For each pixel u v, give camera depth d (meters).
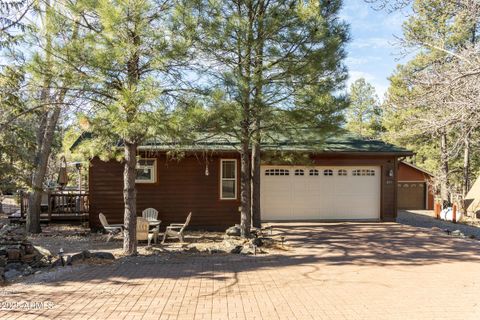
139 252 11.43
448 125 10.61
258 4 12.01
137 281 7.86
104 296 6.79
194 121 9.66
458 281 7.88
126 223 11.05
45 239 13.91
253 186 15.49
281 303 6.46
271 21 11.26
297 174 18.09
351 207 18.36
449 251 11.24
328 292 7.11
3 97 11.05
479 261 9.86
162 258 10.36
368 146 18.36
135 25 9.43
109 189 15.67
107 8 9.00
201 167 16.39
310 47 11.71
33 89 10.94
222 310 6.10
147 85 8.89
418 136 16.62
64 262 9.40
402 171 28.69
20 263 9.23
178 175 16.28
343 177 18.34
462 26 13.38
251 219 15.55
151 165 16.16
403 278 8.12
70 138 10.95
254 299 6.67
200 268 9.10
